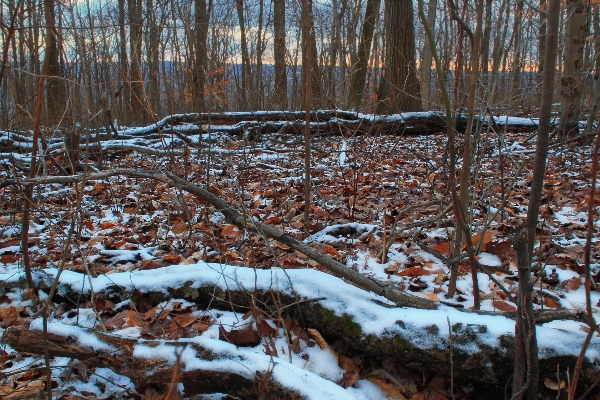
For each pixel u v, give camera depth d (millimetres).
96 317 1966
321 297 1942
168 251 3012
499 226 3059
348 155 6074
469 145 1957
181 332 2006
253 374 1519
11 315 2146
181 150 6203
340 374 1757
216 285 2174
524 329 1358
